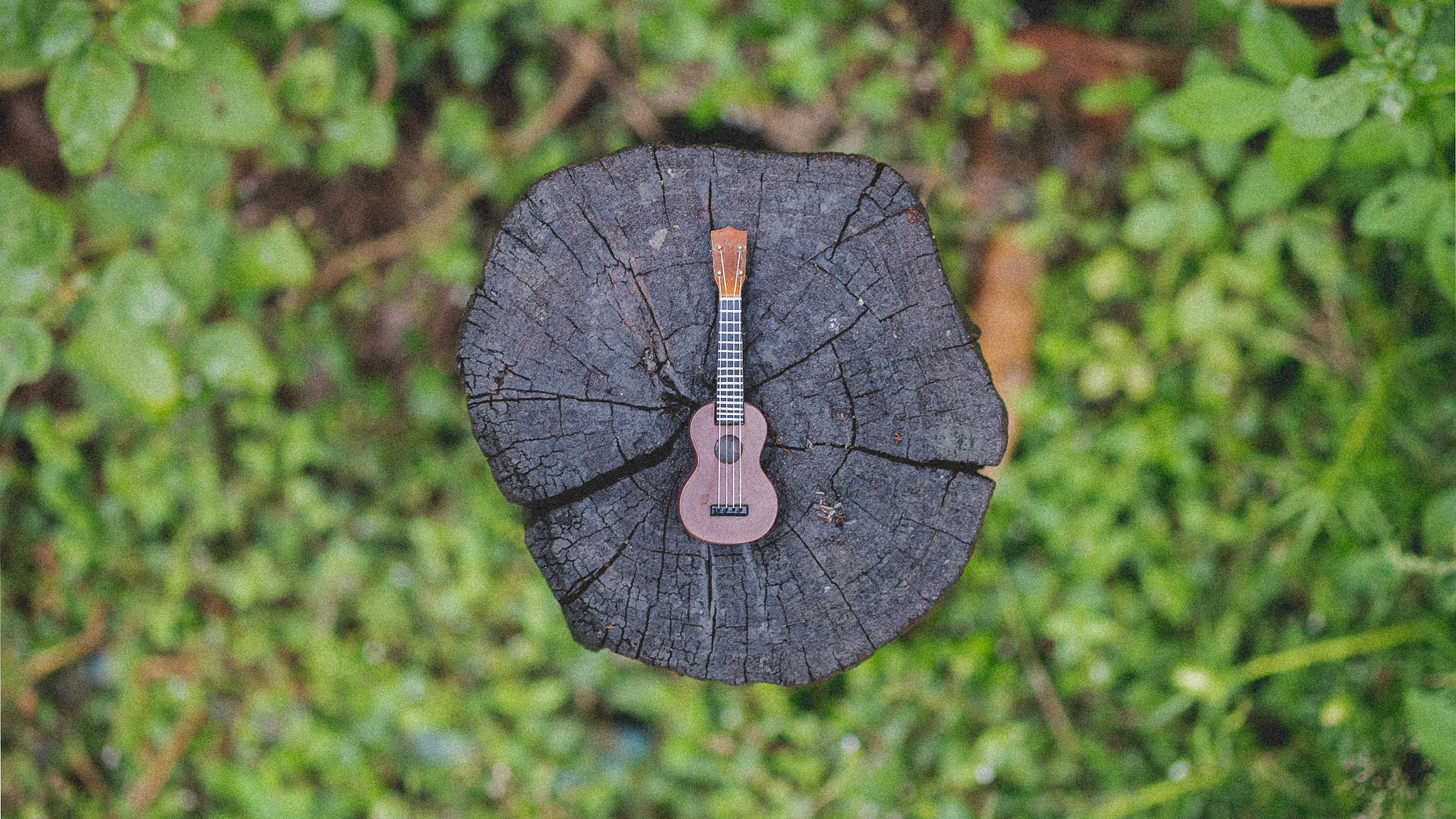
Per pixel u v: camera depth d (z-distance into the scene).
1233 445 3.60
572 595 1.91
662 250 1.89
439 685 3.65
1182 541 3.62
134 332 2.41
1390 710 3.21
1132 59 3.50
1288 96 2.18
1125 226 3.40
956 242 3.74
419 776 3.60
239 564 3.69
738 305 1.83
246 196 3.78
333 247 3.85
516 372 1.89
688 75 3.84
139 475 3.57
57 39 2.13
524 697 3.54
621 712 3.69
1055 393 3.69
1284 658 3.23
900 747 3.50
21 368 2.33
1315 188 3.41
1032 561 3.62
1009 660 3.57
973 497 1.90
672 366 1.88
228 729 3.70
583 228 1.89
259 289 3.30
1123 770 3.52
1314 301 3.62
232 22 3.24
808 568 1.91
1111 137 3.69
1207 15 3.07
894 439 1.91
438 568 3.64
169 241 2.75
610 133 3.86
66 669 3.69
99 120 2.19
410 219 3.85
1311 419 3.63
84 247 2.71
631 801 3.61
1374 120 2.29
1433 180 2.39
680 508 1.81
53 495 3.51
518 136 3.81
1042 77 3.62
